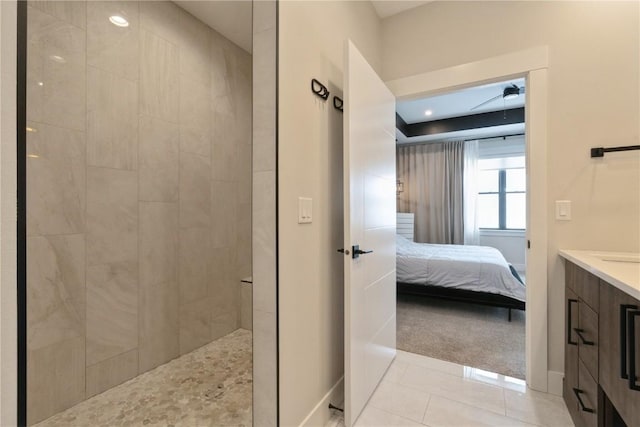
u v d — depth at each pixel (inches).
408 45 90.3
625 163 65.8
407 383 75.8
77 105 63.7
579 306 57.5
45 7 58.2
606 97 67.1
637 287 31.9
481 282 124.9
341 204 71.4
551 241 71.4
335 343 68.7
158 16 80.4
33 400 56.4
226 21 92.0
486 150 225.1
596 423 47.6
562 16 71.2
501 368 83.0
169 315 83.7
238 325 104.1
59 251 60.6
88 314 65.7
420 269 136.3
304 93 57.6
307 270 58.2
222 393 69.0
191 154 89.7
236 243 104.0
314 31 61.1
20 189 19.1
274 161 50.3
